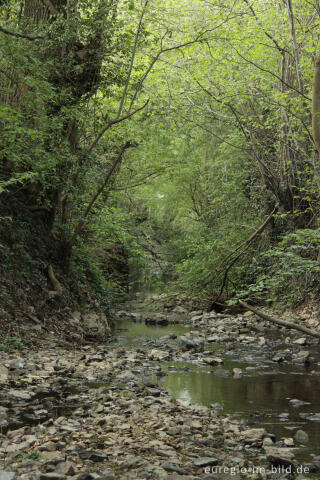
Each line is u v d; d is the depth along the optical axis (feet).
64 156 35.83
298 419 18.70
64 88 37.63
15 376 22.48
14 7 35.81
